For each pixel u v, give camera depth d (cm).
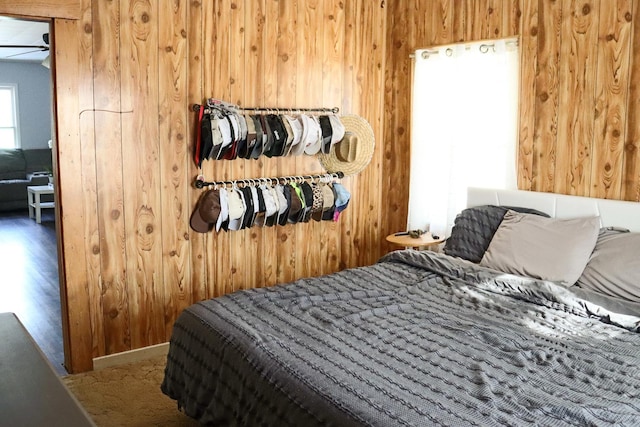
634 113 321
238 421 223
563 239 313
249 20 389
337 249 459
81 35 325
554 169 361
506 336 237
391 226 477
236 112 378
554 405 179
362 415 177
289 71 413
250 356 224
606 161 336
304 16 416
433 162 433
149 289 367
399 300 287
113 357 357
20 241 703
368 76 458
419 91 438
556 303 277
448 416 173
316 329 246
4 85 1019
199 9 366
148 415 297
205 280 391
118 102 342
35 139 1060
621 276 284
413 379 199
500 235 340
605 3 329
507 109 384
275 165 412
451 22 414
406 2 445
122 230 352
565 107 353
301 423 191
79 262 336
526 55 370
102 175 342
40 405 92
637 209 311
